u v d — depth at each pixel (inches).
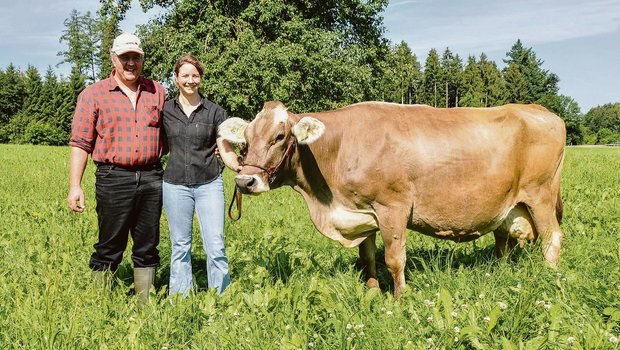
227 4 1042.1
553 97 4131.4
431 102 4717.0
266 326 166.9
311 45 984.9
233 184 582.2
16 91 3245.6
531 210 237.6
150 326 172.1
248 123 210.2
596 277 202.5
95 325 174.9
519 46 4409.5
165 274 252.4
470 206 223.3
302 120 203.8
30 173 706.2
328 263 253.4
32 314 174.2
